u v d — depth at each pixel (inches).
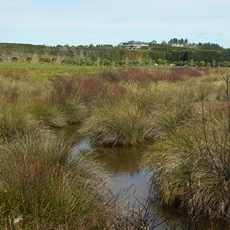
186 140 320.5
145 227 222.2
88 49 2723.9
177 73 1256.2
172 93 687.1
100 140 492.1
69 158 318.0
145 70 1280.8
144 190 326.6
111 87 764.0
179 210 288.2
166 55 2790.4
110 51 2696.9
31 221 213.2
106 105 562.9
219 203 273.4
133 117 503.5
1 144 349.1
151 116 516.4
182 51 2864.2
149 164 362.9
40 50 2608.3
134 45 3324.3
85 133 528.4
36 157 282.0
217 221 269.7
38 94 748.6
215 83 884.0
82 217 217.8
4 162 271.3
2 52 2416.3
